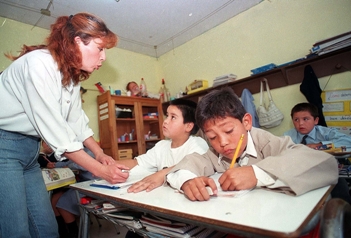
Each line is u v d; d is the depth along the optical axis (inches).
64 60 32.7
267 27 94.0
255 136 28.6
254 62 98.4
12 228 31.0
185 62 129.3
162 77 143.2
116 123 114.0
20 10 87.7
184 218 17.1
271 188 20.2
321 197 17.1
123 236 69.5
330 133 67.5
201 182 21.0
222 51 110.8
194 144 40.9
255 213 15.0
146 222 24.4
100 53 35.9
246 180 20.3
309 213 14.0
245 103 92.8
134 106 115.0
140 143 114.2
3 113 31.4
